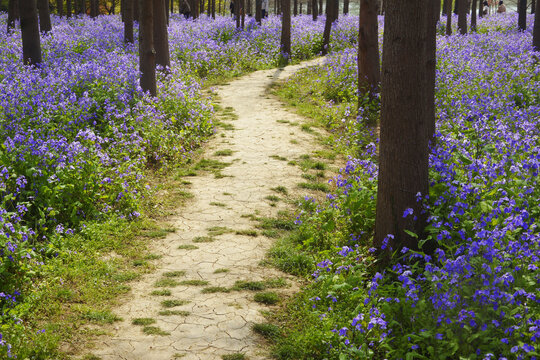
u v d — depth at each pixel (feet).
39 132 28.30
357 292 15.98
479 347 12.87
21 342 15.11
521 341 12.53
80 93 37.19
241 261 21.20
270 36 84.79
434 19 23.86
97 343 15.79
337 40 86.63
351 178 24.29
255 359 15.03
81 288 18.81
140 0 38.78
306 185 29.48
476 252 14.14
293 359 15.03
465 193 18.21
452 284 13.87
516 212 17.38
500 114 31.83
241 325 16.71
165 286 19.25
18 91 33.71
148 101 37.09
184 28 86.28
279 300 18.25
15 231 19.01
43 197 23.40
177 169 32.09
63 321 16.80
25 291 17.95
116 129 30.27
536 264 14.88
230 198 27.81
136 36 77.30
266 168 32.17
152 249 22.41
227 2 238.89
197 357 15.10
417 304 14.40
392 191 18.66
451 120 32.12
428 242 18.61
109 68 40.86
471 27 95.25
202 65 64.90
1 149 25.67
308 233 22.79
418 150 18.37
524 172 19.47
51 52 55.88
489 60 51.78
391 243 18.72
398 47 17.88
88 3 178.29
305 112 45.73
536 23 57.00
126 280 19.70
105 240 22.52
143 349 15.48
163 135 33.50
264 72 67.15
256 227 24.49
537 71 42.32
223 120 43.60
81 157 25.38
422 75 18.06
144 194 27.43
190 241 23.12
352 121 38.65
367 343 14.71
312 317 16.62
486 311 13.21
